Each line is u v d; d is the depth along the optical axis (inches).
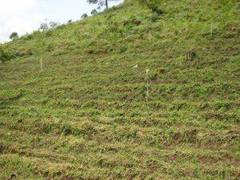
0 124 950.4
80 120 906.7
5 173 789.9
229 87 922.1
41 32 1582.2
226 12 1295.5
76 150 818.8
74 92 1028.5
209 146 772.0
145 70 1058.7
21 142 876.0
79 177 740.7
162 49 1154.7
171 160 749.3
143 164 743.7
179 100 914.7
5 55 1347.2
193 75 991.6
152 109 904.3
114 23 1409.9
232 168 701.9
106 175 734.5
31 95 1058.7
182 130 812.6
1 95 1080.2
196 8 1379.2
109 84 1033.5
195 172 707.4
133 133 831.7
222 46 1093.8
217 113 847.1
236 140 769.6
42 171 771.4
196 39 1162.0
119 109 927.0
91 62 1181.1
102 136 844.6
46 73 1171.3
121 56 1171.3
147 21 1363.2
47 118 934.4
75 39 1381.6
